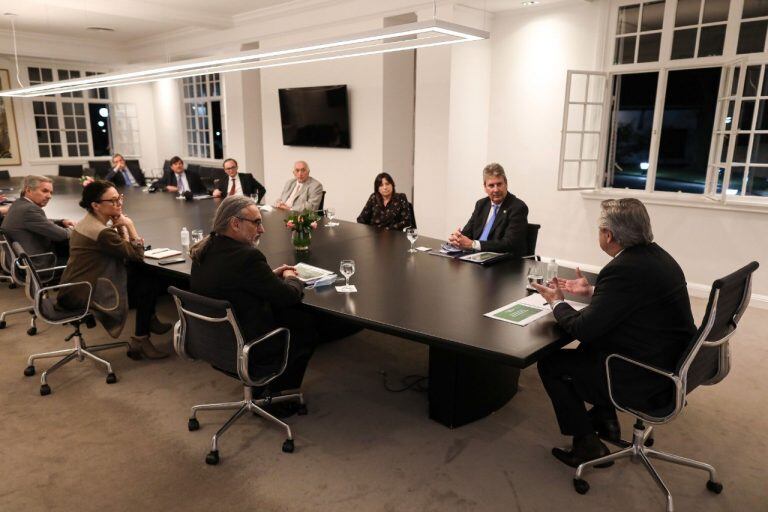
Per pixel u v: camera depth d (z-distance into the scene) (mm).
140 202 5676
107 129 11031
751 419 2758
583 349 2270
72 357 3197
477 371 2652
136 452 2451
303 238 3512
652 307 1991
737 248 4562
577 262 5547
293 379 2637
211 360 2363
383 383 3135
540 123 5570
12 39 8438
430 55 5461
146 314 3381
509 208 3645
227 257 2248
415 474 2301
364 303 2469
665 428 2676
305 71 6887
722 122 4539
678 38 4762
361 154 6527
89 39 9281
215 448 2367
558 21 5285
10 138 9594
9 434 2584
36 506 2092
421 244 3762
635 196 5074
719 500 2143
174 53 8750
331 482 2246
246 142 8055
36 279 2836
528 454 2449
